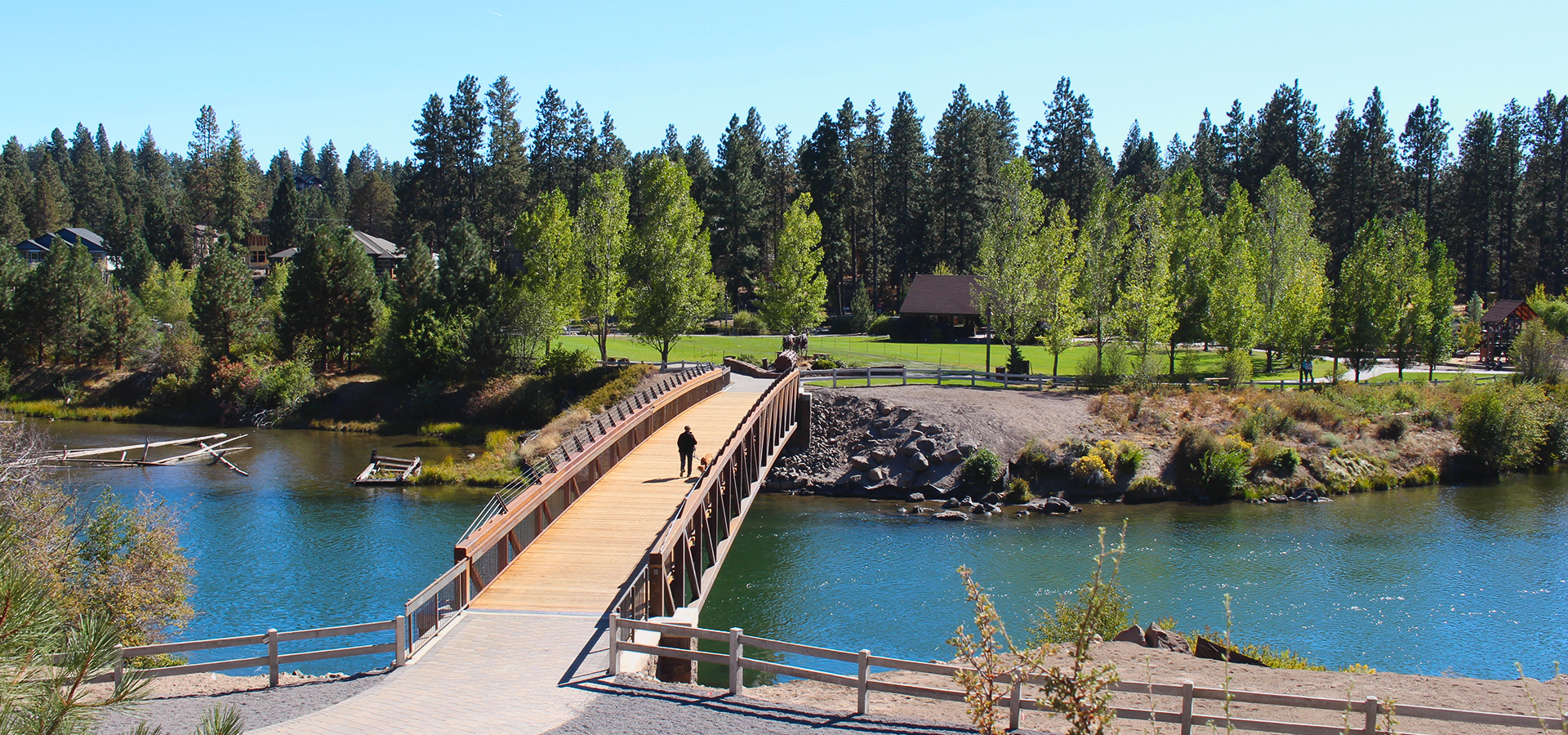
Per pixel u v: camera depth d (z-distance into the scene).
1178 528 35.22
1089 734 8.29
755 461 31.44
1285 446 42.56
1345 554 31.64
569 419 48.62
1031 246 56.91
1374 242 56.81
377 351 62.62
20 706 4.89
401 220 105.19
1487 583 28.47
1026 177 58.19
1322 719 14.12
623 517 22.17
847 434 44.94
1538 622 25.22
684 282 59.06
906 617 25.84
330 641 23.31
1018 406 46.50
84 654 5.17
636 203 110.25
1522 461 45.12
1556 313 74.12
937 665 13.05
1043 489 40.50
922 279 84.19
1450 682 16.59
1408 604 26.67
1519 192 104.62
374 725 12.34
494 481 42.28
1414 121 105.38
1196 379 56.38
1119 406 46.06
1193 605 26.73
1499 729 14.09
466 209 101.62
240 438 54.19
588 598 17.27
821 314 76.00
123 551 20.67
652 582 16.67
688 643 17.48
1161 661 17.45
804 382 50.75
